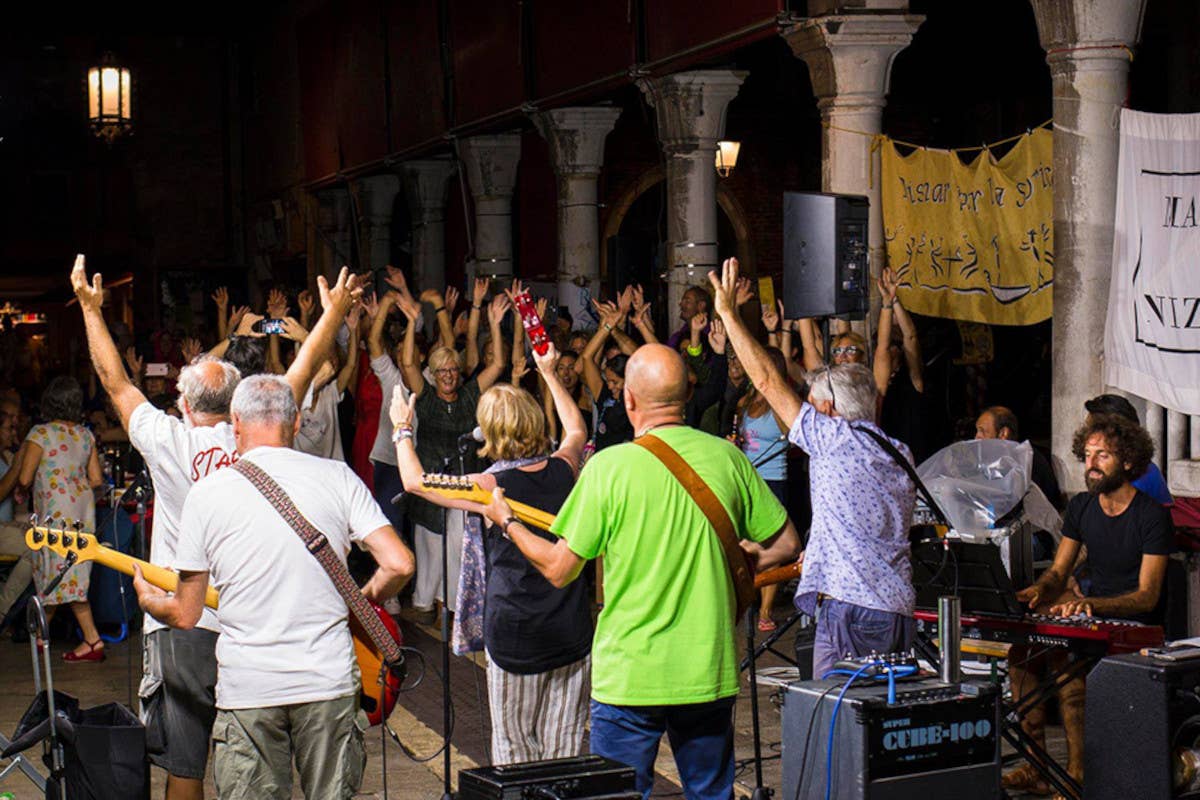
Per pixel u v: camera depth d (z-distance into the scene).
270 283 29.12
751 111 23.06
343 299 5.88
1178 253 8.45
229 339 7.50
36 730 5.50
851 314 8.06
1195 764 5.34
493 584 5.60
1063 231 9.09
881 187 10.88
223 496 4.80
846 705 4.89
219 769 4.80
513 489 5.53
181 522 4.85
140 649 10.27
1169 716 5.33
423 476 5.31
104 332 5.69
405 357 10.56
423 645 10.18
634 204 23.77
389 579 4.95
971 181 10.50
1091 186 8.95
